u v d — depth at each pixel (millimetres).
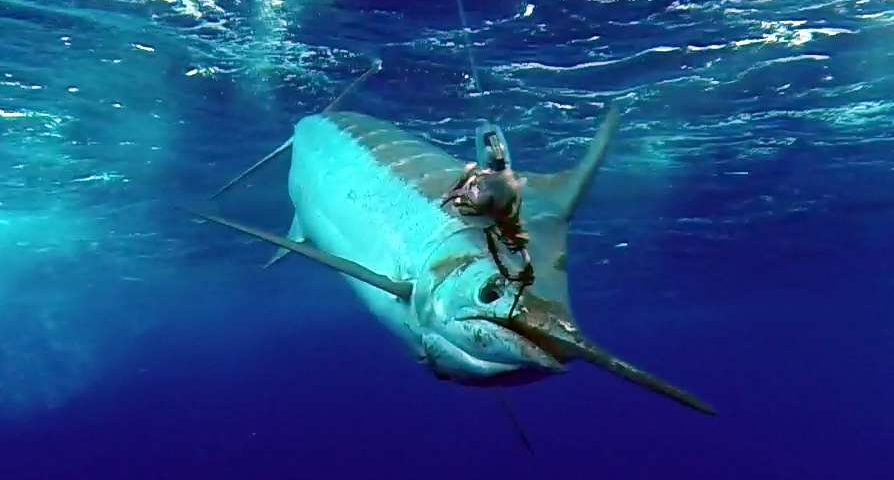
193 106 15078
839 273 37469
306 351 87375
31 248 27000
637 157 18109
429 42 12523
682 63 13453
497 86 14133
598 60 13242
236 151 17766
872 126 16812
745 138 17234
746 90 14625
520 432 4445
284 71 13609
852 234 28219
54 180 19203
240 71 13625
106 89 14242
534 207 4250
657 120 15820
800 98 15102
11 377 73062
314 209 5969
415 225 4566
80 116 15367
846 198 22891
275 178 19672
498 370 3664
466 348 3766
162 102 14867
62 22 11797
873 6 11758
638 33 12406
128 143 16953
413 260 4398
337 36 12312
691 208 23188
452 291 3896
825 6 11781
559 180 4637
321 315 55719
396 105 14820
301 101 14859
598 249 28875
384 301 4664
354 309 52094
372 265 4883
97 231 25047
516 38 12430
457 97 14523
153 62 13195
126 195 20938
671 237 27266
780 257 32438
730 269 35188
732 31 12508
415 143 5562
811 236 28266
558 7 11547
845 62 13641
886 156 19047
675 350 85500
